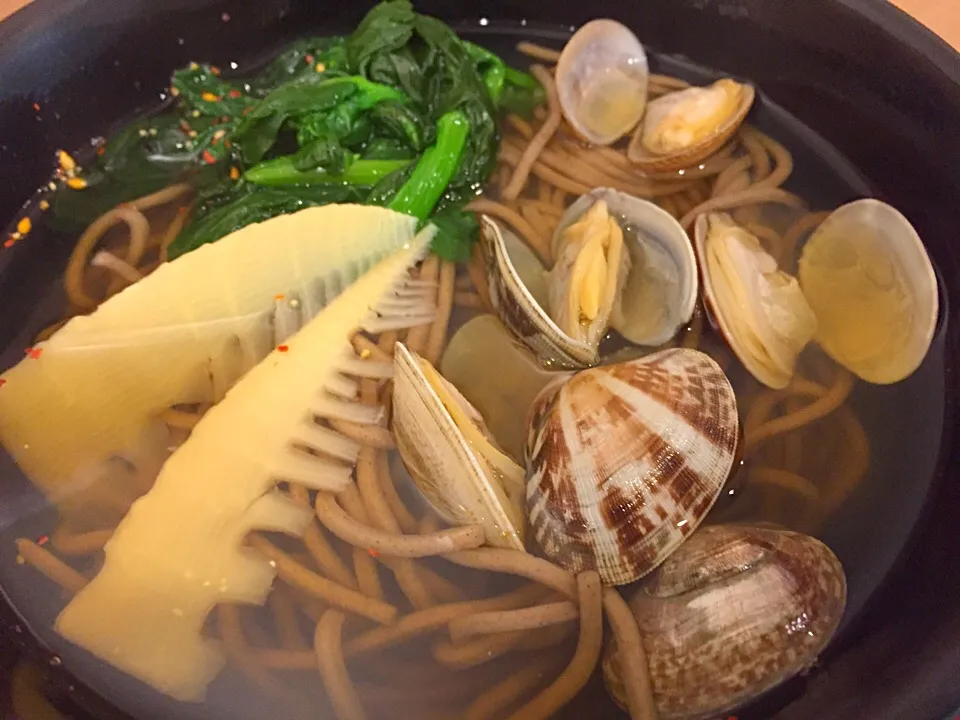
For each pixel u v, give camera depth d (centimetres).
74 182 16
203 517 12
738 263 14
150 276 14
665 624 11
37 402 13
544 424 12
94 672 12
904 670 9
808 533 13
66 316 15
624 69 17
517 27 18
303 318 14
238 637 12
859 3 13
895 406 14
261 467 12
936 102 13
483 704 12
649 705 11
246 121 16
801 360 14
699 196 17
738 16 15
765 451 14
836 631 11
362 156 16
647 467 12
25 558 12
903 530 13
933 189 13
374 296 14
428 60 17
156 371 13
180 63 17
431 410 12
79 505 13
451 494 12
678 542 12
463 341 14
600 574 12
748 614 11
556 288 14
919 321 13
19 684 11
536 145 17
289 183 16
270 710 12
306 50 18
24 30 14
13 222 15
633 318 14
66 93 15
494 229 14
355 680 12
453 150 16
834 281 14
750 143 17
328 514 13
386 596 13
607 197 15
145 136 17
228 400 13
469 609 12
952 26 15
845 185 16
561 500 12
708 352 14
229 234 15
